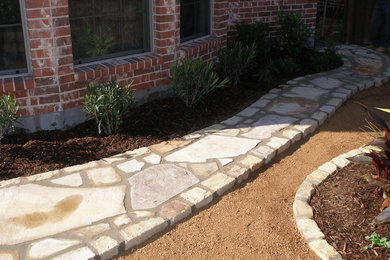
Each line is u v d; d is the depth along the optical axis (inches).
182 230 145.3
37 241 134.3
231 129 212.5
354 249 133.0
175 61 228.5
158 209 150.4
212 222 149.6
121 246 134.0
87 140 199.0
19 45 194.9
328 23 437.7
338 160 182.1
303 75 294.4
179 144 197.5
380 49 365.4
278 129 211.3
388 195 152.9
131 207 151.6
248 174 175.8
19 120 198.1
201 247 138.6
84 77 206.2
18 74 197.0
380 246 133.0
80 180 167.8
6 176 170.1
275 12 329.4
